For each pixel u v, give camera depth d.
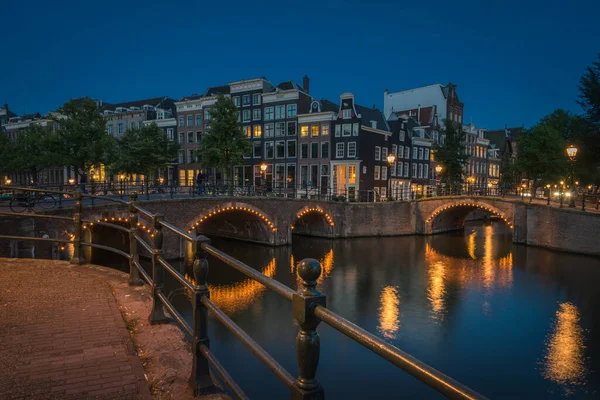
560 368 12.67
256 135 44.78
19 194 17.75
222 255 2.42
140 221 22.09
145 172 36.22
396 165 45.09
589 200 35.16
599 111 31.67
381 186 42.62
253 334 14.84
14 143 40.28
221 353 13.26
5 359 3.33
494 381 11.95
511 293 20.08
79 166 30.52
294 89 42.16
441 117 54.09
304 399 1.68
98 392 2.86
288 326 15.59
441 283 21.94
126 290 5.36
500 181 62.59
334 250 30.53
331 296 19.67
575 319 16.64
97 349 3.54
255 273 2.08
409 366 1.23
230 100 33.00
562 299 19.17
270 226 30.48
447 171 44.12
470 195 37.03
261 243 32.31
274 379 11.80
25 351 3.48
